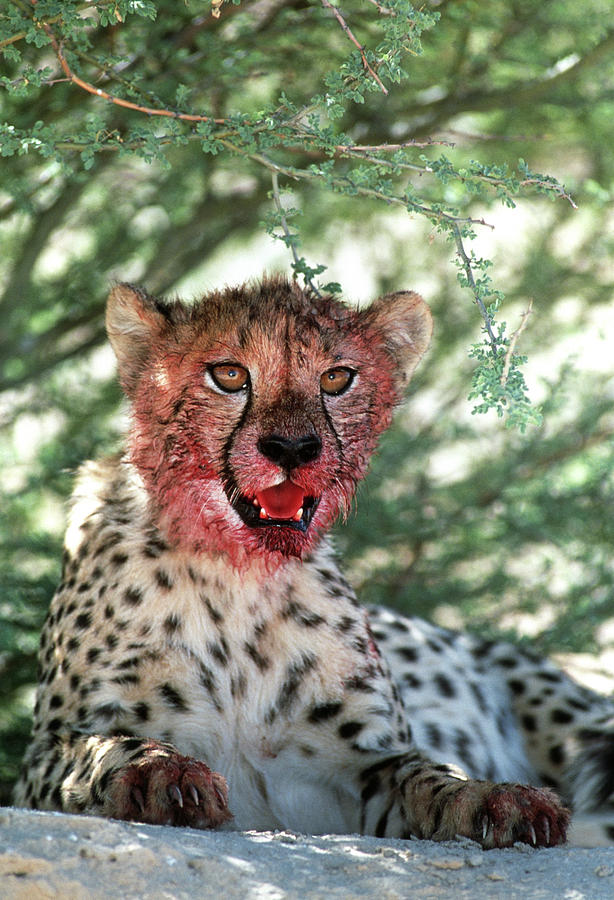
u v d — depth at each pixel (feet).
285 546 24.52
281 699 26.25
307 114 25.30
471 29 42.06
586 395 48.08
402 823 24.13
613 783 32.17
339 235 56.59
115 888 17.33
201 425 24.45
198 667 25.67
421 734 32.53
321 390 24.85
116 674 25.32
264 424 23.80
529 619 46.75
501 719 34.63
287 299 25.59
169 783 21.21
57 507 46.21
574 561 44.86
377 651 27.76
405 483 46.50
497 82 45.11
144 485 25.93
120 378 26.40
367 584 44.19
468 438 47.06
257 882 18.11
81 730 24.98
